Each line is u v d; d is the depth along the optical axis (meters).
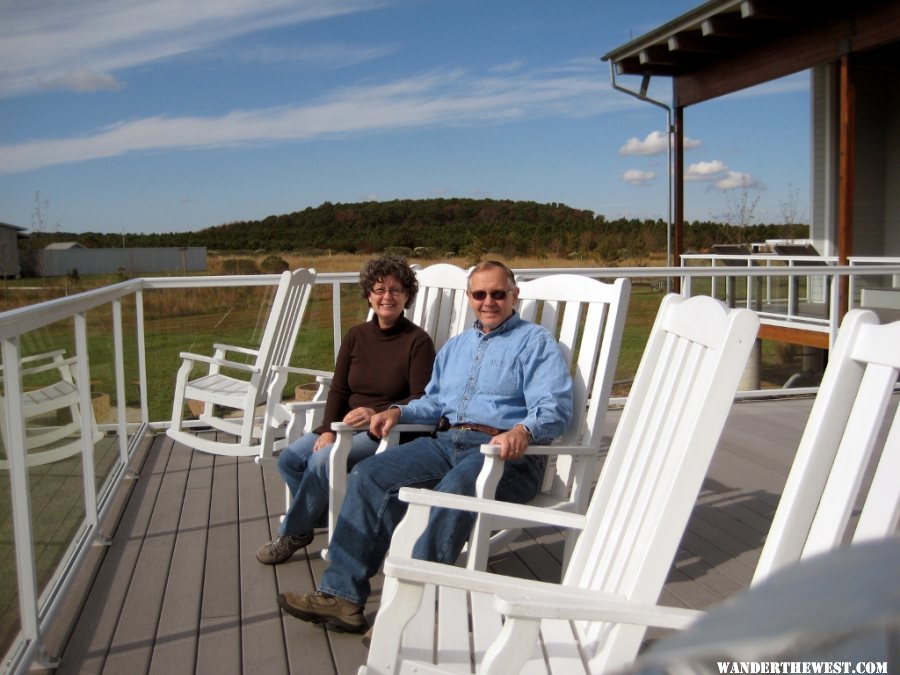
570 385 2.64
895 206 10.59
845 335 1.48
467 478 2.41
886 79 10.55
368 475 2.45
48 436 2.54
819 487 1.44
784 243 11.25
